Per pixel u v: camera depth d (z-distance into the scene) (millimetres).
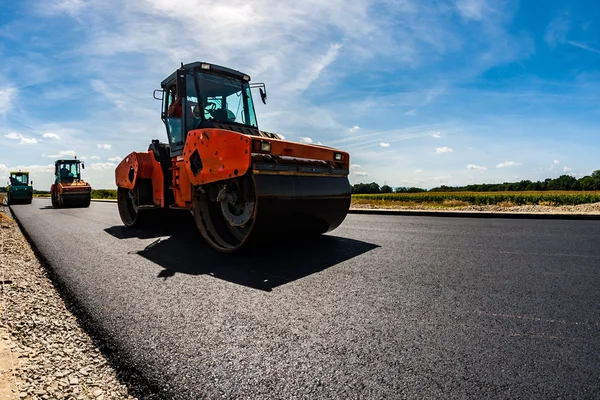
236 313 2461
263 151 4020
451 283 3047
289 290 2943
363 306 2535
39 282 3449
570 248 4484
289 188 4195
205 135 4641
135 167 6762
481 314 2357
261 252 4527
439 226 6852
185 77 5215
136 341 2078
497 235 5609
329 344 1967
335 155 5035
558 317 2291
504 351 1854
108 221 9219
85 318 2453
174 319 2385
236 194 4418
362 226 6930
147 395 1588
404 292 2830
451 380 1598
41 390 1606
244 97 6000
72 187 16672
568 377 1605
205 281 3273
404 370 1688
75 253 4707
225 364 1791
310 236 5176
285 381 1624
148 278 3410
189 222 7480
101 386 1667
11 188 22078
